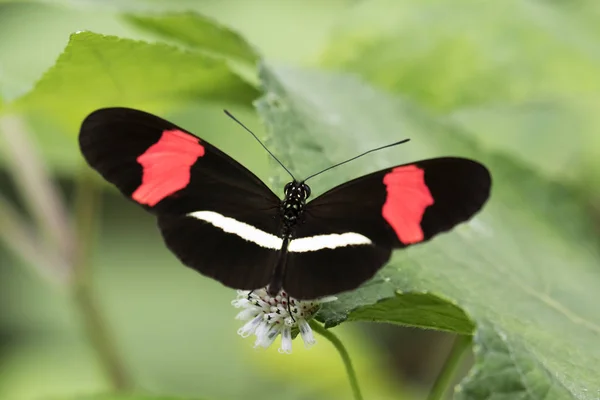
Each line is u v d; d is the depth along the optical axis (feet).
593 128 1.73
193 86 1.51
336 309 1.34
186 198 1.36
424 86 1.66
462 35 1.66
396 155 1.51
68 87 1.48
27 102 1.50
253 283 1.34
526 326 1.37
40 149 1.76
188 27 1.54
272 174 1.40
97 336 1.66
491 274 1.44
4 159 1.74
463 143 1.57
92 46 1.43
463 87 1.66
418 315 1.35
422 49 1.66
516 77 1.66
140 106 1.53
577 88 1.66
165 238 1.35
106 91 1.50
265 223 1.36
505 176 1.57
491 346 1.30
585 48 1.67
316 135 1.45
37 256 1.66
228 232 1.35
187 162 1.35
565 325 1.40
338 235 1.35
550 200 1.56
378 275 1.37
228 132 1.78
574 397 1.29
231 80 1.50
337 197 1.36
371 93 1.56
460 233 1.47
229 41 1.53
